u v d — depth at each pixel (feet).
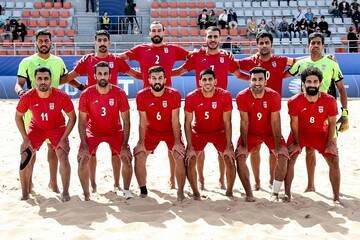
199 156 20.01
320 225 15.79
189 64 20.81
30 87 20.21
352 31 62.85
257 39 20.16
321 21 63.26
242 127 18.40
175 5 71.05
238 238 14.71
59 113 18.86
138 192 19.54
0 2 70.28
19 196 19.25
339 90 19.79
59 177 22.63
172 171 20.29
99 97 18.26
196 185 18.30
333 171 18.26
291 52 63.21
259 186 20.36
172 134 18.98
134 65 51.78
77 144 30.07
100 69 17.72
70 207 17.35
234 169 18.57
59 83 20.57
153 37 20.33
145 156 18.56
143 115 18.51
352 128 35.04
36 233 15.07
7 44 57.31
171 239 14.58
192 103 18.35
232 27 65.46
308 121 18.31
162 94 18.29
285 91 51.55
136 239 14.46
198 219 16.20
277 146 18.40
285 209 17.30
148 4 72.74
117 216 16.42
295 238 14.78
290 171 18.44
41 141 18.97
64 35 65.98
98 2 73.82
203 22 65.87
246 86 51.29
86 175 18.21
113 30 66.28
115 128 18.95
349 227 15.71
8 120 38.60
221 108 18.38
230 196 18.95
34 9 70.18
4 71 54.24
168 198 18.61
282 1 71.56
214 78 17.81
